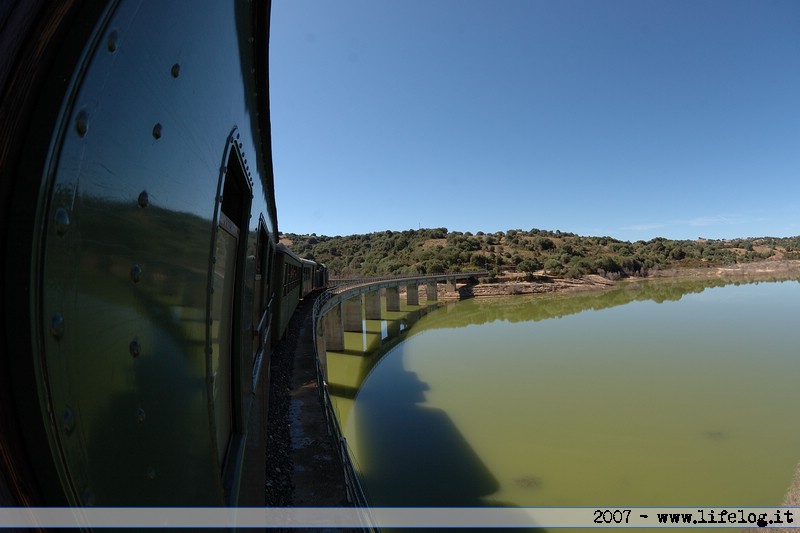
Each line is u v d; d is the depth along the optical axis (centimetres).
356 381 2434
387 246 11975
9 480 88
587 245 13025
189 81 178
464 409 1931
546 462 1398
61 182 91
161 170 150
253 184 442
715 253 12962
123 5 112
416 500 1166
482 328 4481
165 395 156
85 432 103
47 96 90
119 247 121
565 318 5000
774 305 5378
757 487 1216
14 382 85
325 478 668
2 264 84
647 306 5853
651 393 2091
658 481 1269
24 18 90
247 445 409
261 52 358
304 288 2914
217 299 266
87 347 104
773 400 1930
